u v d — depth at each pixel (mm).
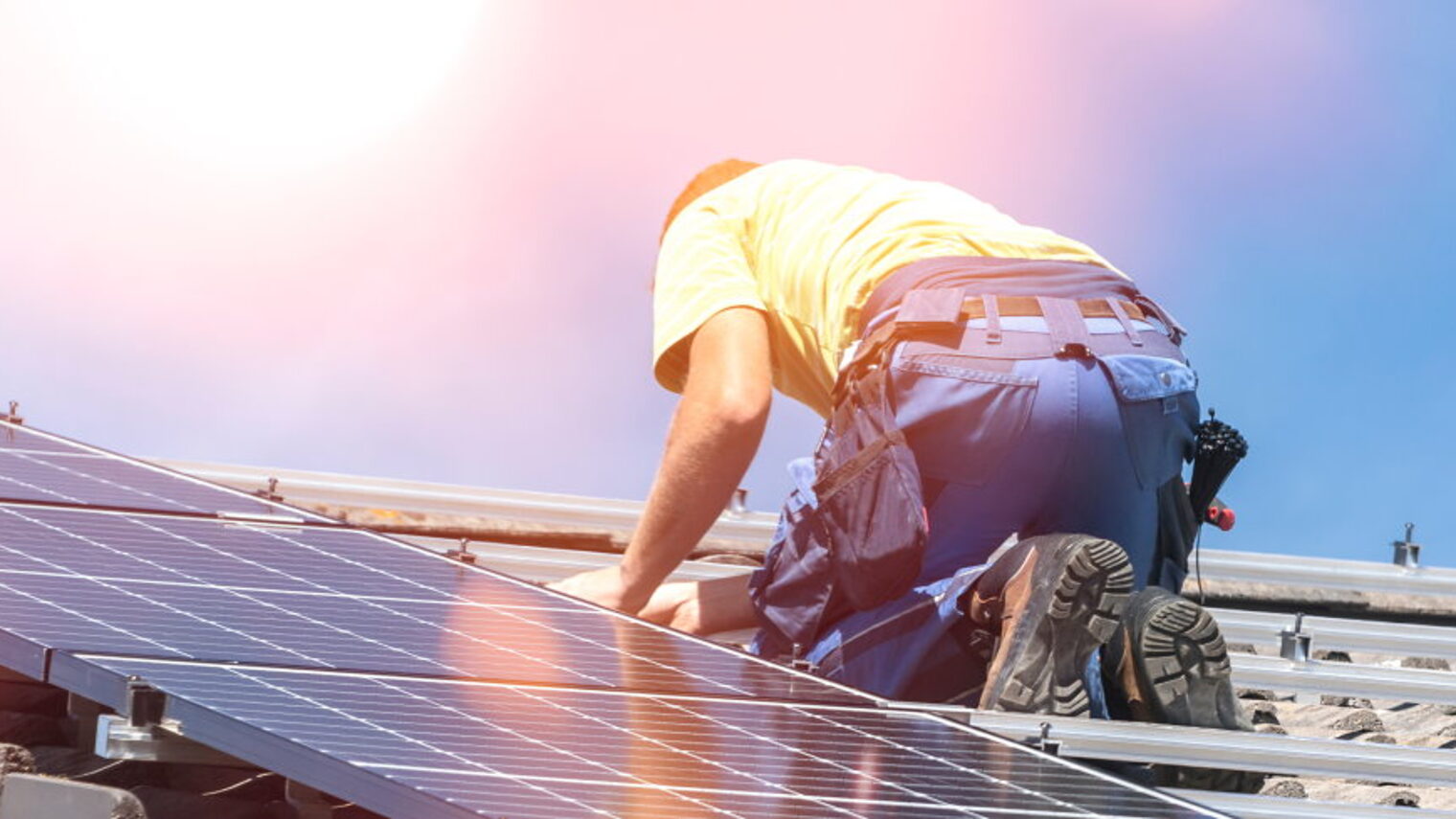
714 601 21953
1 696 16781
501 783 11625
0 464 20172
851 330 19656
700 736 13625
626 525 30859
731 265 20484
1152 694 18438
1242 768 17859
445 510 29953
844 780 12922
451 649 15180
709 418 19625
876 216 20219
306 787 13727
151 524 18109
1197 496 20125
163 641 14102
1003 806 12797
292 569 17172
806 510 19391
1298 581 31859
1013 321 18812
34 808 12352
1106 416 18734
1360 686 24047
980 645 18891
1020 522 19078
